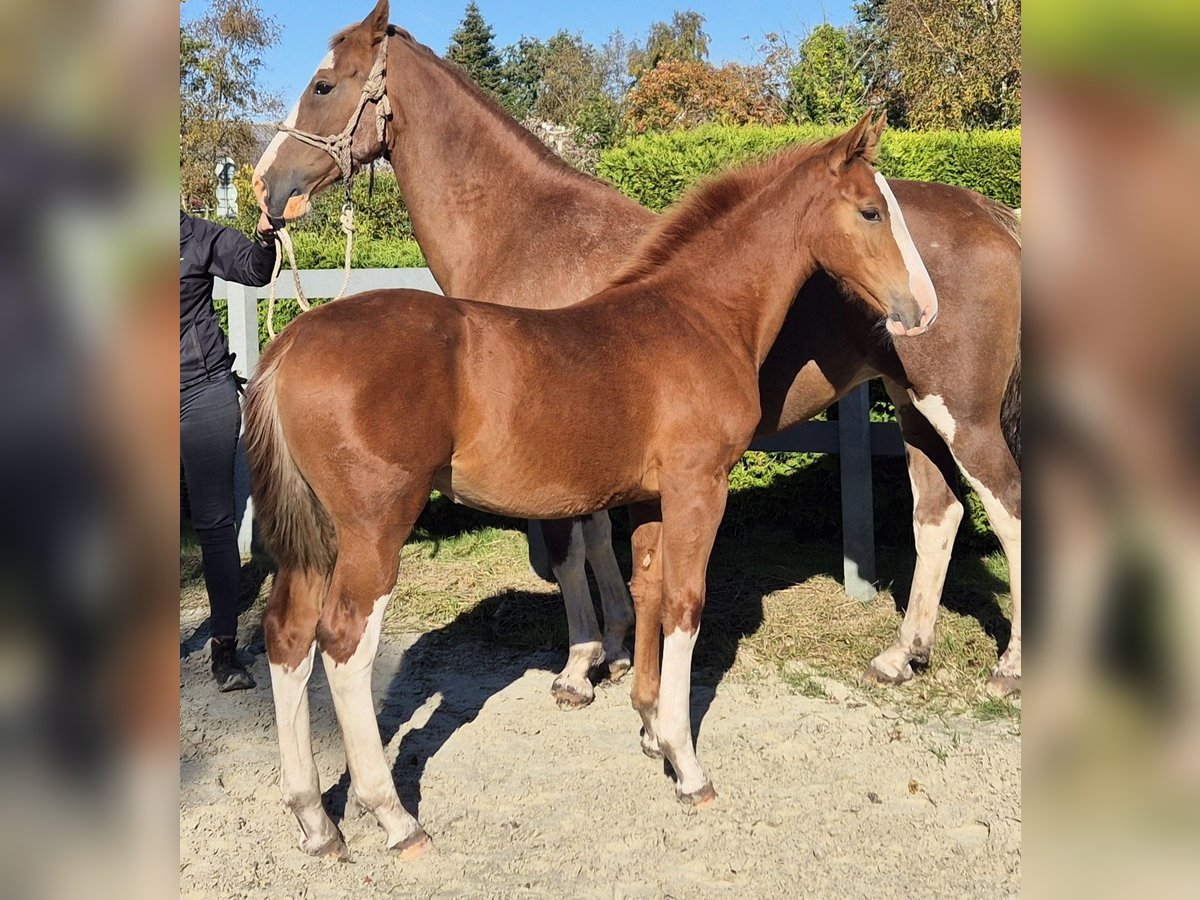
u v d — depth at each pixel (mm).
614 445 2559
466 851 2527
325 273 5035
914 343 3195
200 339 3445
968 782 2863
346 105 3492
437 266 3695
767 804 2752
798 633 4004
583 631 3496
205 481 3480
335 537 2416
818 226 2826
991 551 4902
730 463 2758
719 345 2766
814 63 18719
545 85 38469
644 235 3129
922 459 3566
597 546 3672
